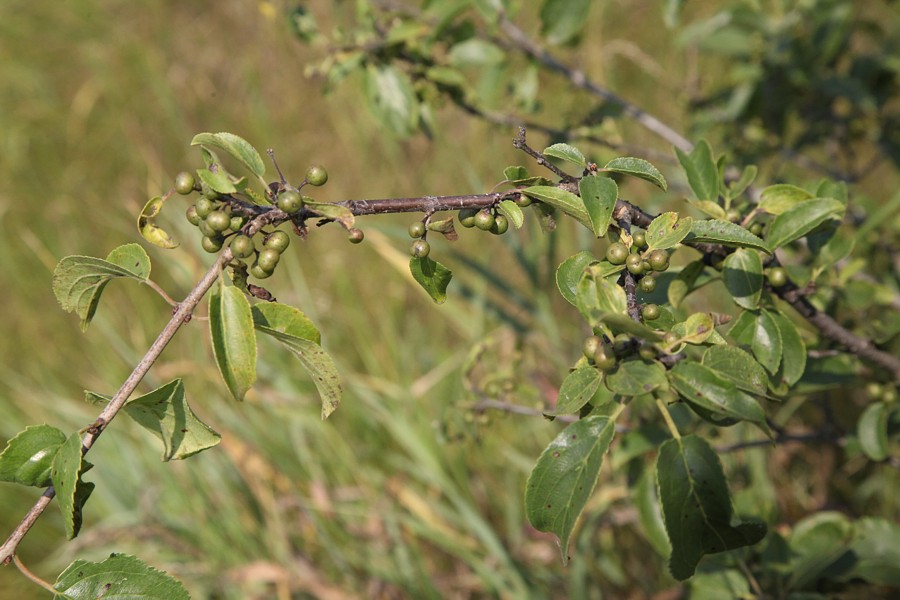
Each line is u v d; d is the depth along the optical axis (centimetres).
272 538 414
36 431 172
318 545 420
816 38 406
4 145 713
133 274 174
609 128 379
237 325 164
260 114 698
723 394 168
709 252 222
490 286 496
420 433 427
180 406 176
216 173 176
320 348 171
